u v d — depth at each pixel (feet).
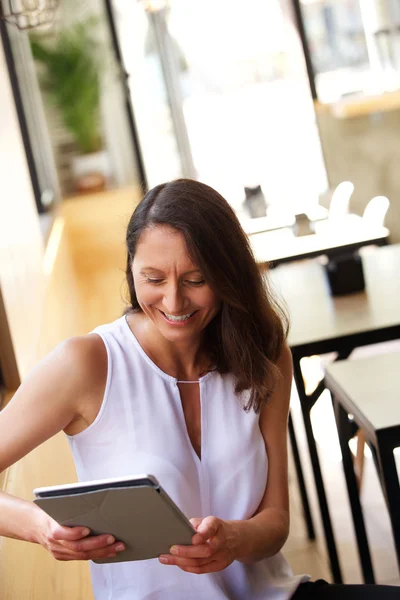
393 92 23.20
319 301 11.32
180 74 34.30
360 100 23.79
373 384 7.87
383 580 9.59
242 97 34.30
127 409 5.39
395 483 6.91
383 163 23.82
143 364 5.47
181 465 5.43
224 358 5.68
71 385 5.30
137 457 5.39
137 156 33.12
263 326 5.62
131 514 4.43
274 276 13.12
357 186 26.40
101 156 35.29
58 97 34.78
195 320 5.32
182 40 33.99
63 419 5.31
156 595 5.49
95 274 27.99
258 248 16.89
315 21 28.96
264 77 33.96
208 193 5.23
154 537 4.65
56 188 31.96
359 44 27.94
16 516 4.95
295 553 10.76
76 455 5.53
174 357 5.55
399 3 25.94
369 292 11.34
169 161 34.81
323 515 9.90
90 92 34.88
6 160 13.19
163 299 5.19
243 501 5.67
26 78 28.09
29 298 11.89
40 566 6.65
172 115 34.53
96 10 34.94
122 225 6.40
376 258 13.16
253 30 33.65
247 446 5.68
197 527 4.88
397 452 11.67
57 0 14.47
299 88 33.73
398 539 6.95
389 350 17.19
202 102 34.45
